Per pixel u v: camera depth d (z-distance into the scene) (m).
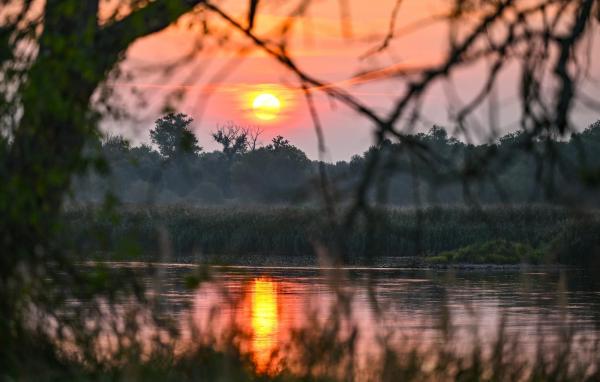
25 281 12.16
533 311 33.44
